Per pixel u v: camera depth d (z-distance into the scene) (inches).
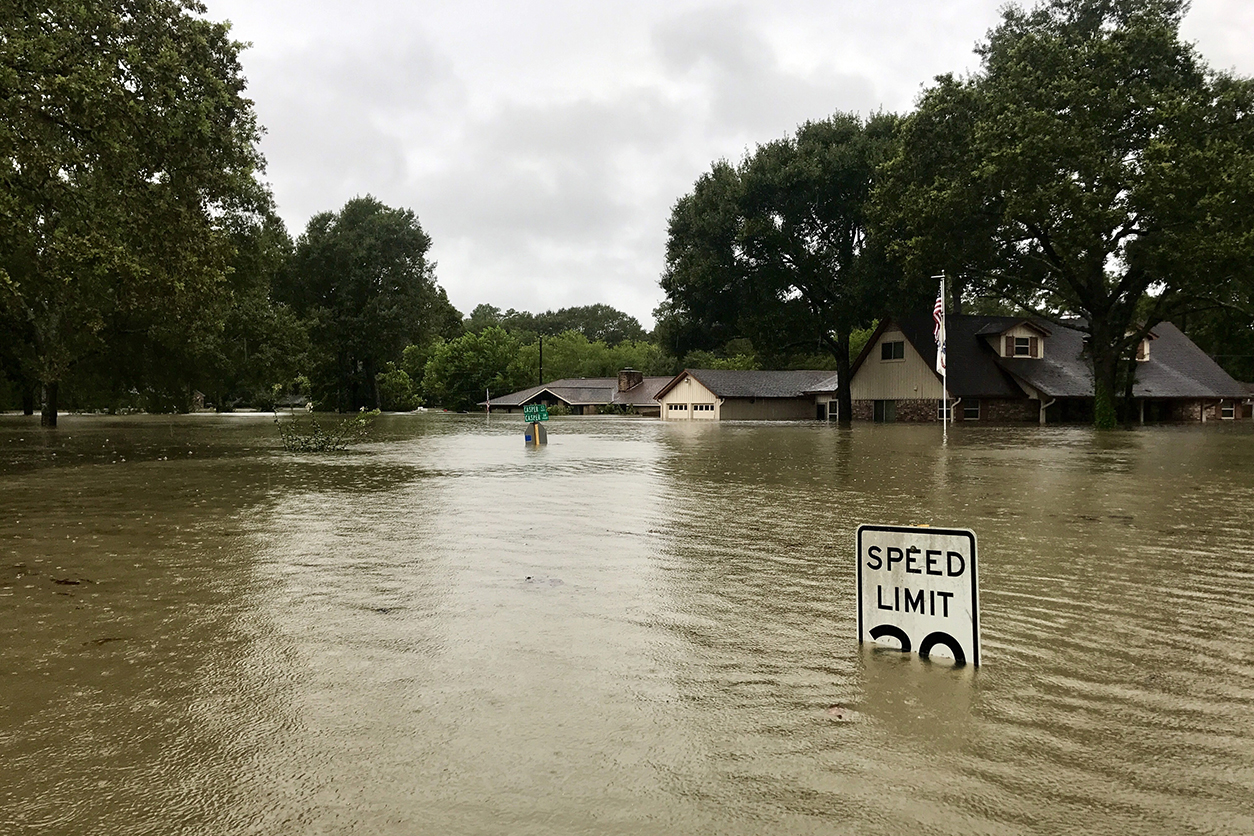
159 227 833.5
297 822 114.0
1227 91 1465.3
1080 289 1628.9
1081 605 230.1
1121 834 109.0
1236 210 1328.7
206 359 1784.0
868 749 135.3
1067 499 471.8
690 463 763.4
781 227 2087.8
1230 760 131.0
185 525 384.5
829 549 320.2
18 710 155.5
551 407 3737.7
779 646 193.2
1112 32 1557.6
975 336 2091.5
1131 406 2081.7
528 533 359.6
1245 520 388.8
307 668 178.9
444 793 121.6
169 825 113.5
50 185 799.1
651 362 4621.1
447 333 3838.6
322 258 3302.2
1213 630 205.0
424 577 270.1
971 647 178.7
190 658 186.5
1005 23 2127.2
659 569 282.8
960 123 1640.0
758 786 122.8
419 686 167.0
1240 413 2401.6
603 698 159.5
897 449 975.0
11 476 641.6
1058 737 139.8
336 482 589.6
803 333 2174.0
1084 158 1418.6
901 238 1822.1
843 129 2102.6
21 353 1637.6
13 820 115.0
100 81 735.7
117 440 1238.9
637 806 117.2
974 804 117.0
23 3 749.9
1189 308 1690.5
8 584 261.4
